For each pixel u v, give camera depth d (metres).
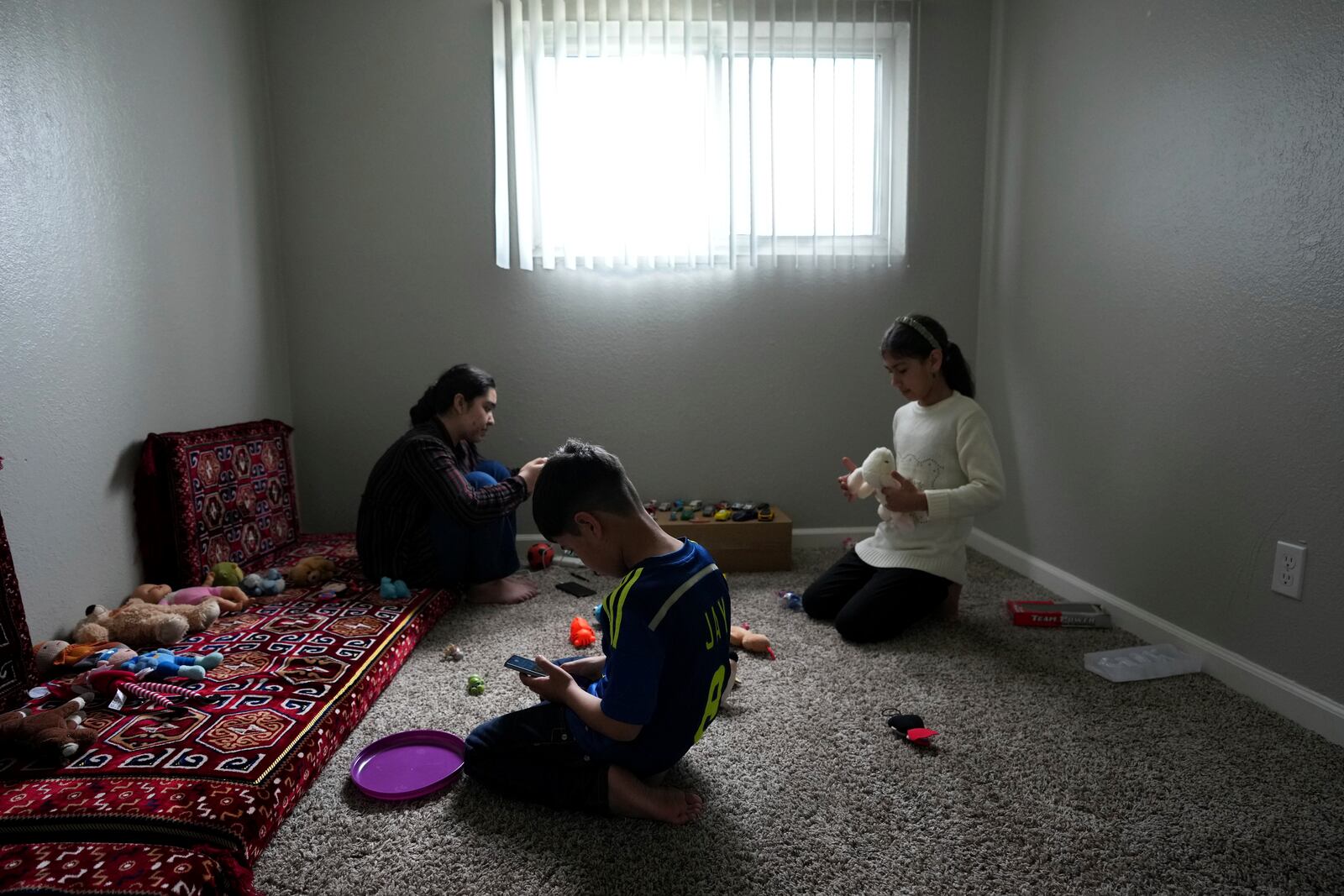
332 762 1.56
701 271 3.14
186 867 1.06
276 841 1.32
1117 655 2.08
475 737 1.47
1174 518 2.14
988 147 3.14
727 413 3.23
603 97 2.99
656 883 1.23
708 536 2.90
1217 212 1.97
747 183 3.08
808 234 3.15
